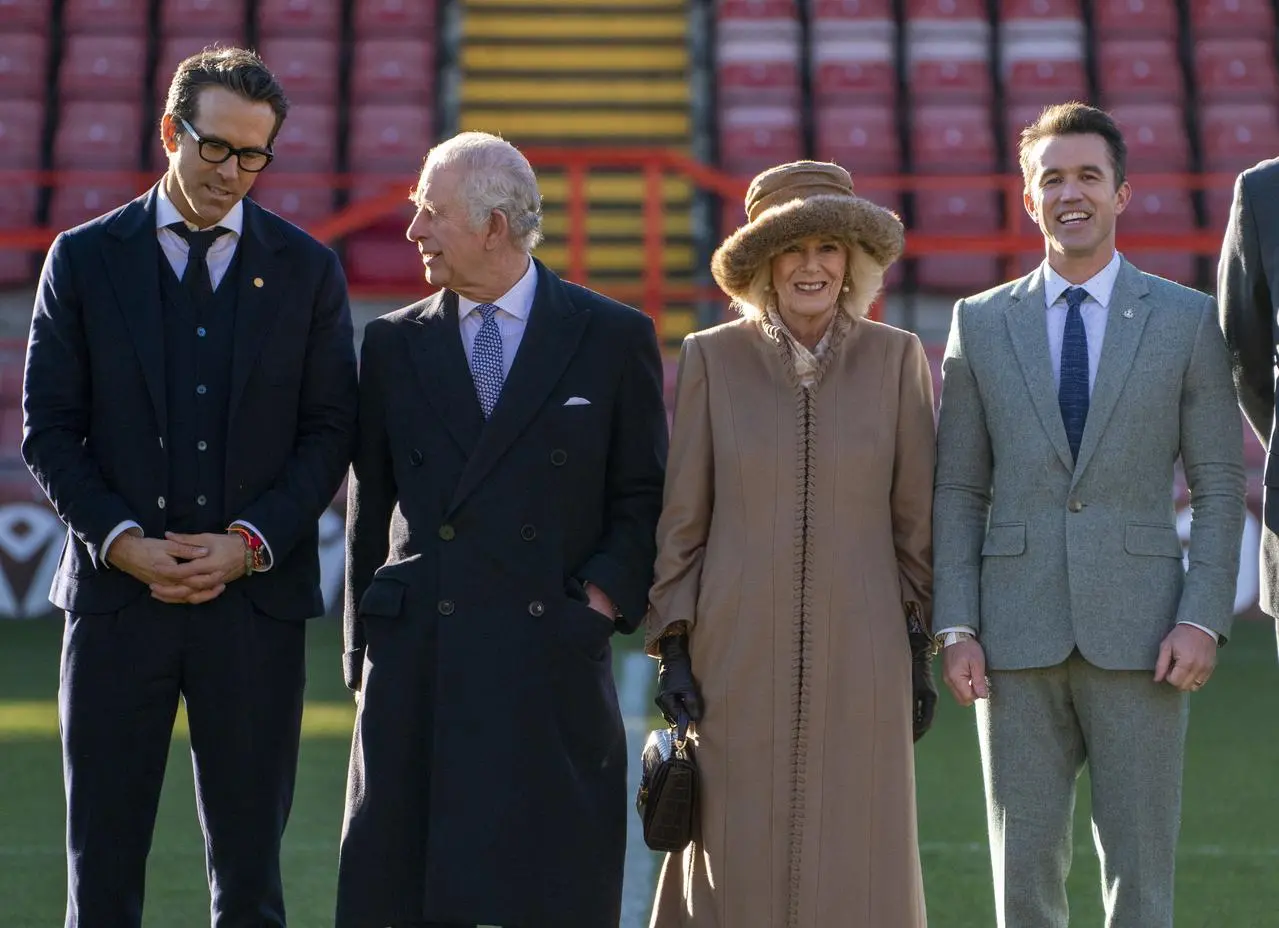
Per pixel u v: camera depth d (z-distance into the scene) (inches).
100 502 483.2
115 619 490.0
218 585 489.7
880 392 489.7
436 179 493.4
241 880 498.3
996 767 487.2
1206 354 482.6
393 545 503.8
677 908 500.4
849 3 1950.1
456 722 482.3
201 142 480.7
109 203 1765.5
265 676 500.1
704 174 1413.6
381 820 485.1
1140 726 475.2
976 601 486.3
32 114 1828.2
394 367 506.6
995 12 1971.0
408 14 1950.1
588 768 494.9
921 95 1887.3
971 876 692.1
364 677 502.6
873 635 477.1
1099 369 482.0
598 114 1900.8
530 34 1966.0
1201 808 806.5
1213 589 471.2
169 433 494.9
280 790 505.0
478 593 488.4
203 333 500.1
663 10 1994.3
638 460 509.0
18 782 844.0
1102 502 479.5
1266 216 484.4
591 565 497.7
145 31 1899.6
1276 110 1873.8
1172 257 1759.4
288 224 518.9
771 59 1915.6
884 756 475.5
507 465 493.0
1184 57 1934.1
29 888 675.4
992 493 499.5
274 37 1916.8
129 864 492.1
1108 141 487.2
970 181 1491.1
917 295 1716.3
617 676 1088.2
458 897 472.1
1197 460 483.5
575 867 485.7
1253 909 653.9
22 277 1673.2
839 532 481.1
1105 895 482.3
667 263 1763.0
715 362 496.4
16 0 1895.9
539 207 503.8
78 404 496.7
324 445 509.4
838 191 489.4
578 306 508.7
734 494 486.3
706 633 484.4
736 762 478.3
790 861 473.4
